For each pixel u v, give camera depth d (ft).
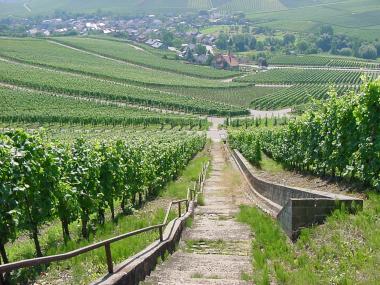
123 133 244.83
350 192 42.14
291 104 402.31
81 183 42.09
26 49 626.64
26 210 32.48
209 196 74.33
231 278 28.30
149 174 72.33
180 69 608.60
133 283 24.63
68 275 27.20
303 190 42.75
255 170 90.02
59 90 386.11
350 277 24.64
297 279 25.96
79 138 47.83
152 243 34.06
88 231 43.45
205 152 191.42
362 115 42.47
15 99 329.93
